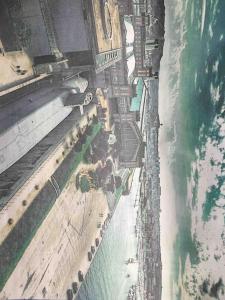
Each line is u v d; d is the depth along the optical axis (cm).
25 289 1798
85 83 3466
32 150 2452
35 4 2314
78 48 2611
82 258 2648
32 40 2470
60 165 2491
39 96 2669
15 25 2289
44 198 2122
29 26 2403
